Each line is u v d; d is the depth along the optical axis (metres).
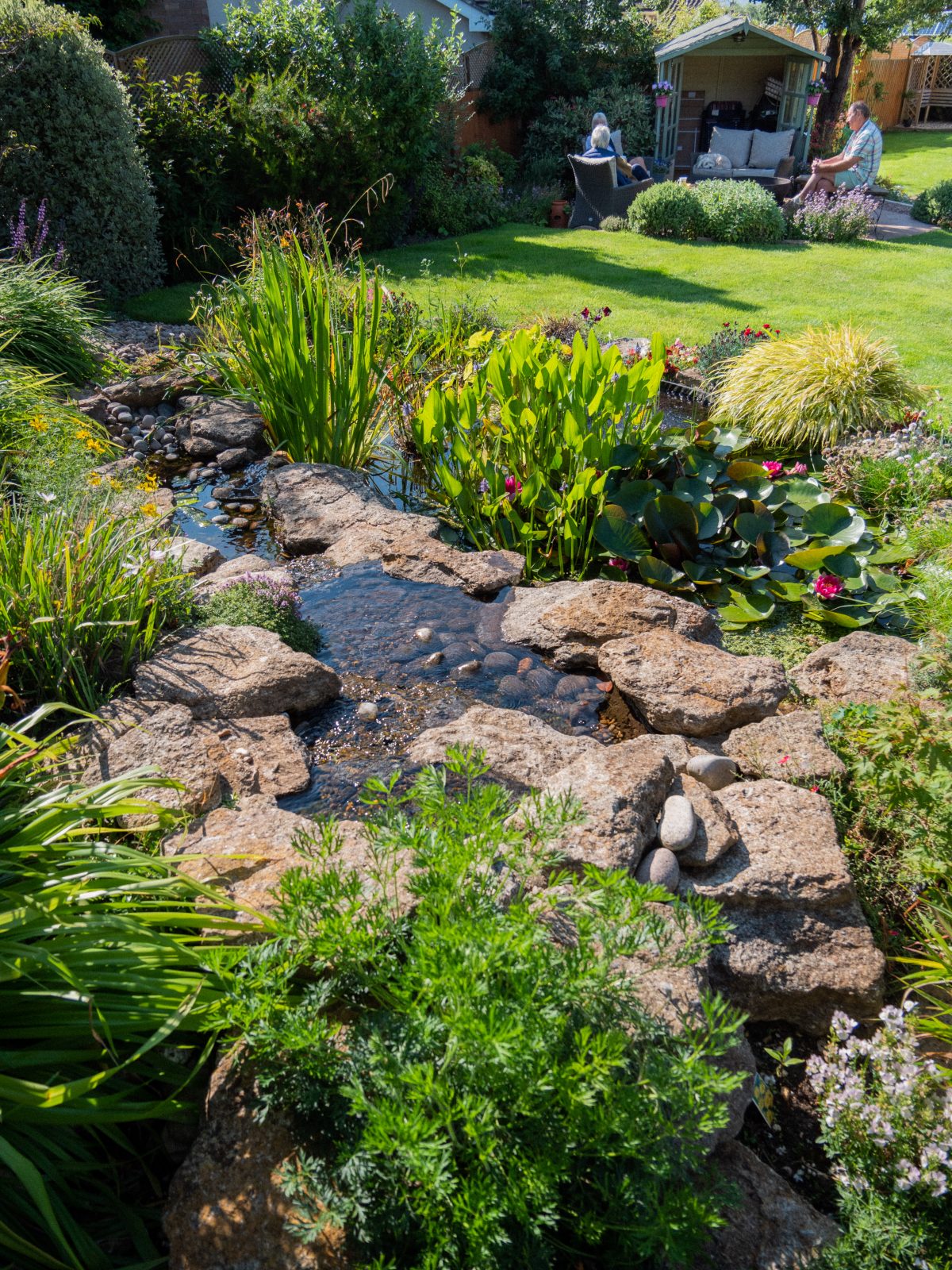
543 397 4.59
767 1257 1.76
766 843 2.57
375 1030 1.68
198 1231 1.64
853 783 2.88
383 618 3.98
